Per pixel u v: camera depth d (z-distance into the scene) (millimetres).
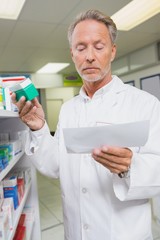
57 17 3375
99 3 3037
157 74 4895
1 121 1896
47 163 1189
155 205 2539
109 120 1082
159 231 2398
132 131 729
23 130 1896
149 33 4328
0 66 6117
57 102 8242
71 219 1139
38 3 2953
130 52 5605
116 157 788
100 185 1036
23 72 7062
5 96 1172
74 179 1107
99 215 1028
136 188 888
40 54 5223
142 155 929
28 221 1848
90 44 1017
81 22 1036
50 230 2652
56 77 7656
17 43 4406
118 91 1160
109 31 1069
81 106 1212
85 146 803
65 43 4562
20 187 1622
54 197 3680
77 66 1068
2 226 989
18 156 1611
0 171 1068
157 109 1059
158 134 1001
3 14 3236
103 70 1047
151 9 3414
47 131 1164
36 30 3842
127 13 3504
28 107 1018
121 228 1004
